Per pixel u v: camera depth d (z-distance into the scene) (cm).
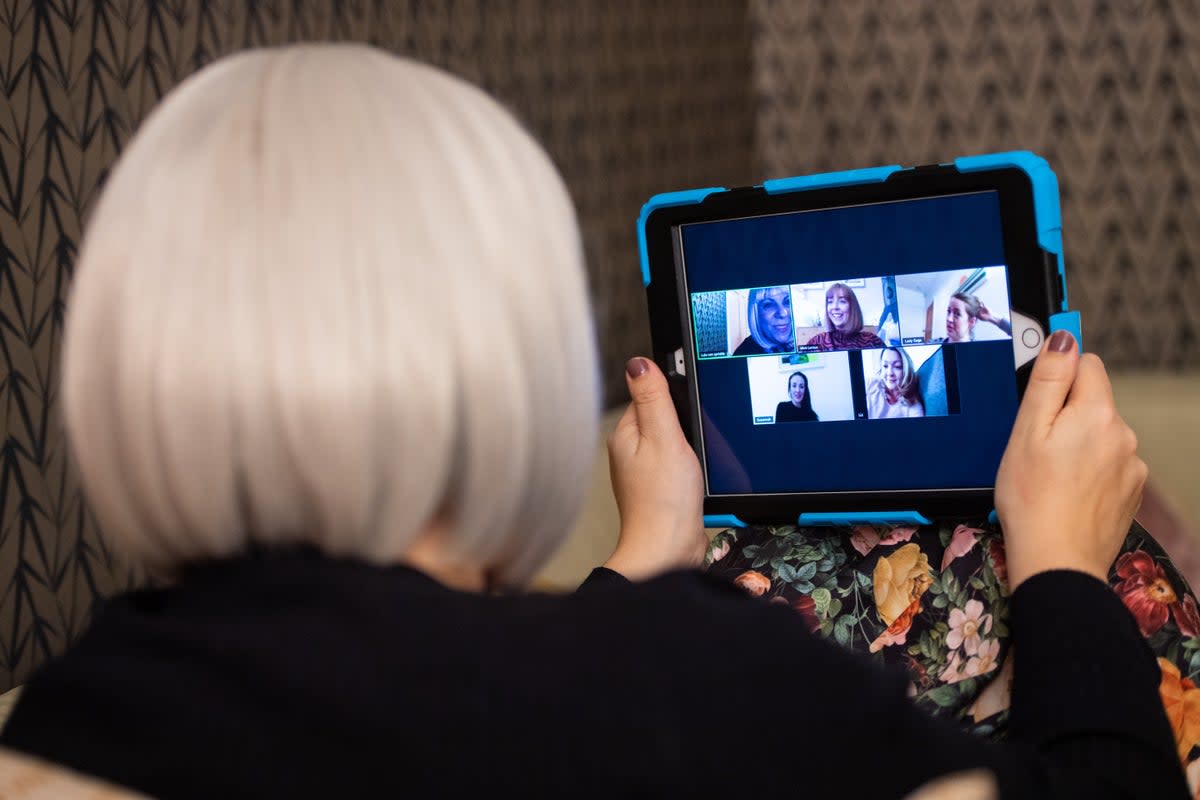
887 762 34
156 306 34
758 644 35
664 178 238
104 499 36
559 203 39
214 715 33
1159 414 195
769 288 66
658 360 69
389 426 34
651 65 230
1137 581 64
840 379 66
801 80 257
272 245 34
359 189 35
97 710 33
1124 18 223
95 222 37
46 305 109
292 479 35
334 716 32
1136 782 43
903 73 246
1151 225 231
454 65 176
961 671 65
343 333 34
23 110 106
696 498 68
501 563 41
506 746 32
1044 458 57
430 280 34
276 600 35
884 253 63
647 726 33
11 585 105
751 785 33
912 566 69
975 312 62
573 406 38
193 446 34
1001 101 238
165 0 121
